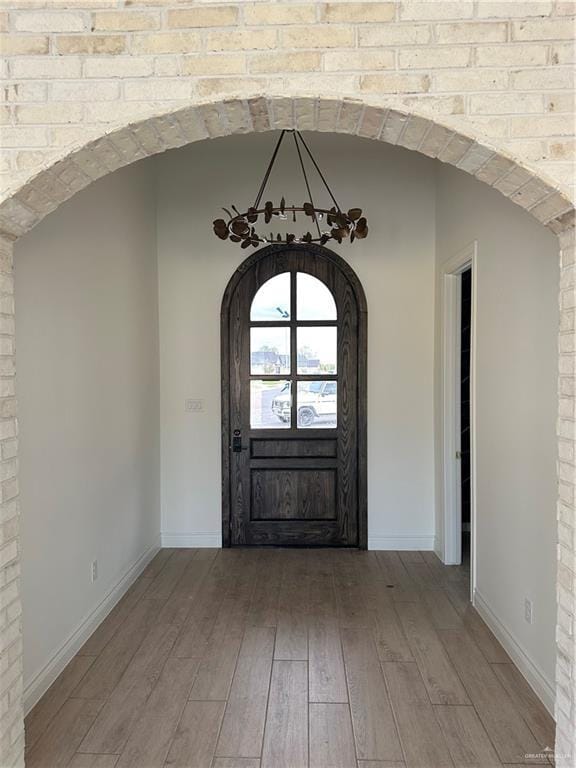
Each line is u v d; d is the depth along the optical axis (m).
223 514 4.43
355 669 2.64
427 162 4.30
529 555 2.52
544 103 1.76
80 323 2.90
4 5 1.78
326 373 4.40
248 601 3.43
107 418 3.29
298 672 2.62
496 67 1.76
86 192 2.99
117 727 2.22
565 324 1.84
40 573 2.45
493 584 3.01
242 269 4.34
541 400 2.39
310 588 3.63
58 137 1.79
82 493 2.92
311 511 4.45
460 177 3.60
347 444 4.40
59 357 2.66
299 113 1.86
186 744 2.12
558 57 1.75
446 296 4.03
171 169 4.35
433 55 1.76
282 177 4.32
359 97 1.76
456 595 3.52
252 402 4.43
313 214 3.33
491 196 3.02
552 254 2.28
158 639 2.95
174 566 4.03
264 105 1.81
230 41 1.77
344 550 4.39
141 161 3.96
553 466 2.28
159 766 2.01
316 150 4.27
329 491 4.44
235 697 2.42
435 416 4.31
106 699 2.41
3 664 1.80
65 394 2.72
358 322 4.35
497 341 2.94
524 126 1.76
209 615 3.23
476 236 3.28
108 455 3.30
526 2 1.75
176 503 4.45
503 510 2.85
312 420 4.43
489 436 3.07
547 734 2.17
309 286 4.38
